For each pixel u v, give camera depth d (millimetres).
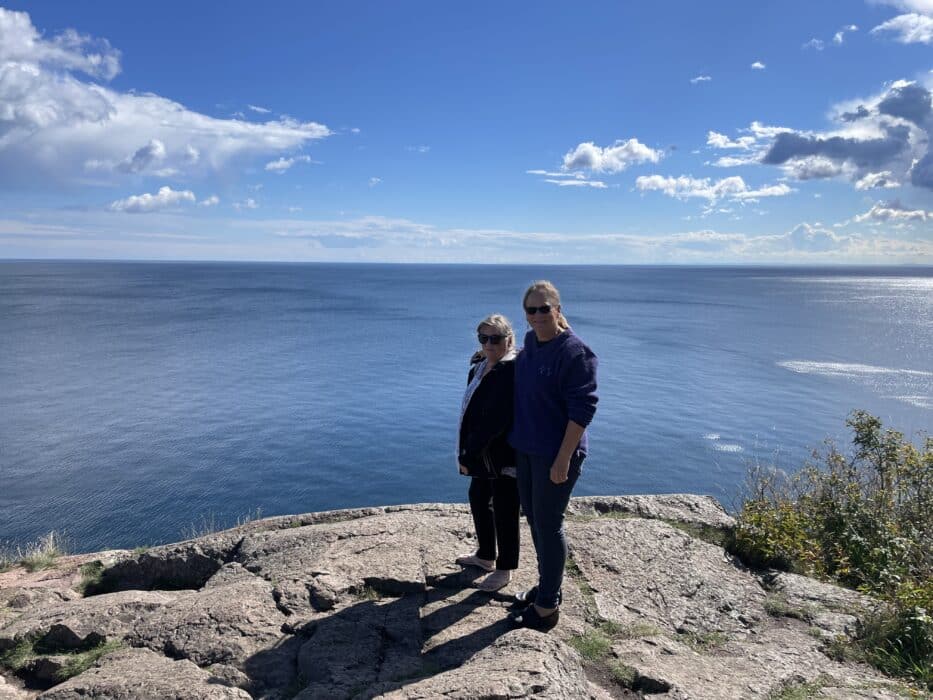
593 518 5684
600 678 3172
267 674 3191
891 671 3459
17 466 24641
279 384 41625
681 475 25266
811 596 4348
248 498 21828
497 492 4062
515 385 3670
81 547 17781
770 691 3117
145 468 24625
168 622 3611
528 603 3820
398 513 5566
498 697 2592
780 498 6945
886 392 40750
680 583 4344
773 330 79438
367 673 3107
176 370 46500
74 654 3539
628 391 40375
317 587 3938
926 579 4742
